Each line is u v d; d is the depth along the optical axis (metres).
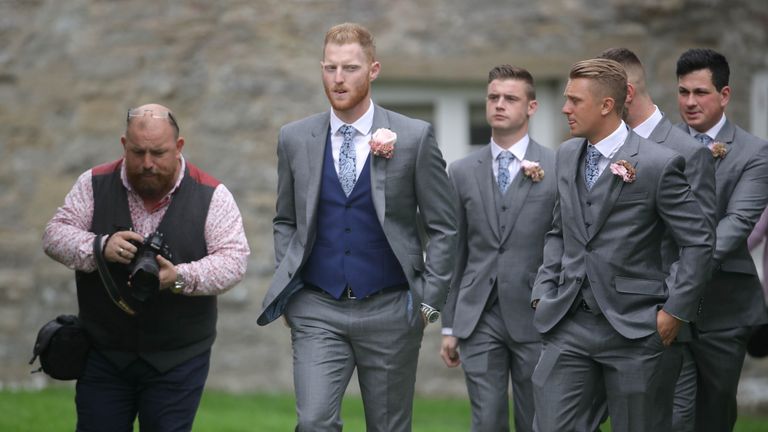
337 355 10.63
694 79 12.30
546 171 12.61
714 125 12.51
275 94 21.11
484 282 12.58
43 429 14.98
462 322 12.61
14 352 20.42
